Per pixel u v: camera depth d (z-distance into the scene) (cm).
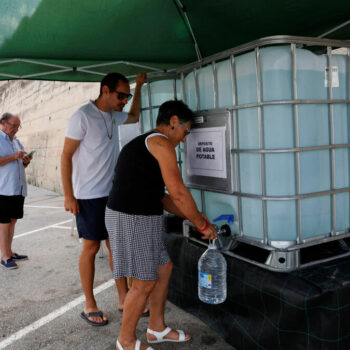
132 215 186
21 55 334
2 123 378
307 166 184
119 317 260
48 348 224
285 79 175
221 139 205
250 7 279
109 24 303
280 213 183
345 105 194
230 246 212
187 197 182
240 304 202
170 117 190
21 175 382
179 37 346
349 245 207
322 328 165
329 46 184
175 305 269
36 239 492
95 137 245
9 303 291
